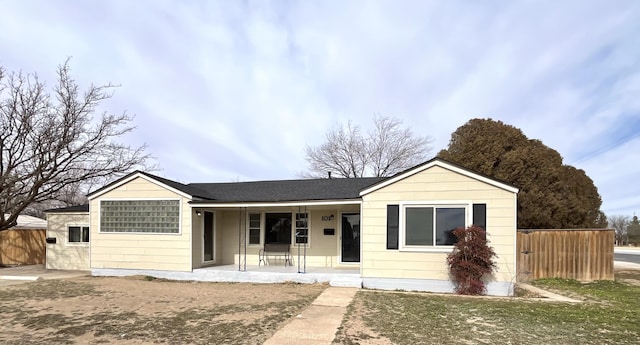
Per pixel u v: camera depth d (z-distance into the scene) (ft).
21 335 18.42
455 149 78.33
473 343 16.87
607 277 40.16
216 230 44.09
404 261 32.99
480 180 31.65
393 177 33.47
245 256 40.55
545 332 18.72
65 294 29.71
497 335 18.13
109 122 55.72
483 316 22.15
